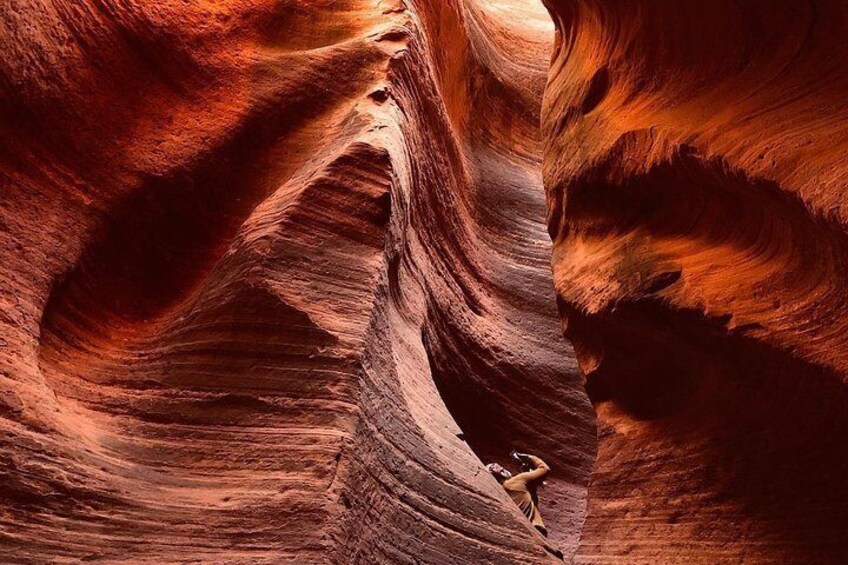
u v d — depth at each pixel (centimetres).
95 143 593
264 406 472
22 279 479
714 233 694
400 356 612
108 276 565
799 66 597
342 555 407
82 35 619
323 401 471
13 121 533
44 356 480
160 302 593
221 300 524
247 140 708
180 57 708
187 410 477
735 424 668
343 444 447
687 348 686
